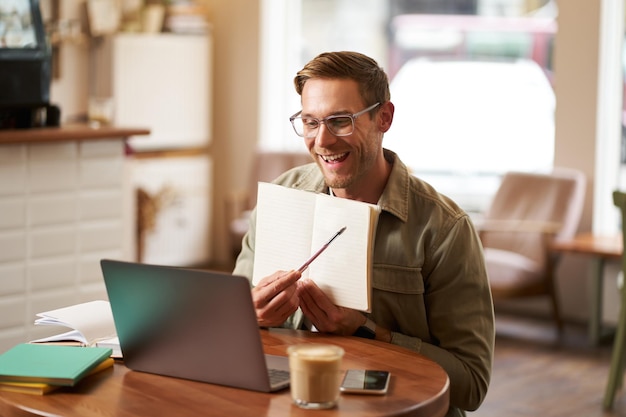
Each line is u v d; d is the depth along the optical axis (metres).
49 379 2.01
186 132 7.77
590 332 6.04
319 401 1.90
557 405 4.85
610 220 6.58
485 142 7.31
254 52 7.82
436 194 2.58
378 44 8.52
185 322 2.05
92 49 7.48
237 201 7.13
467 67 7.43
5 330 4.50
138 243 7.49
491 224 6.34
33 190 4.51
